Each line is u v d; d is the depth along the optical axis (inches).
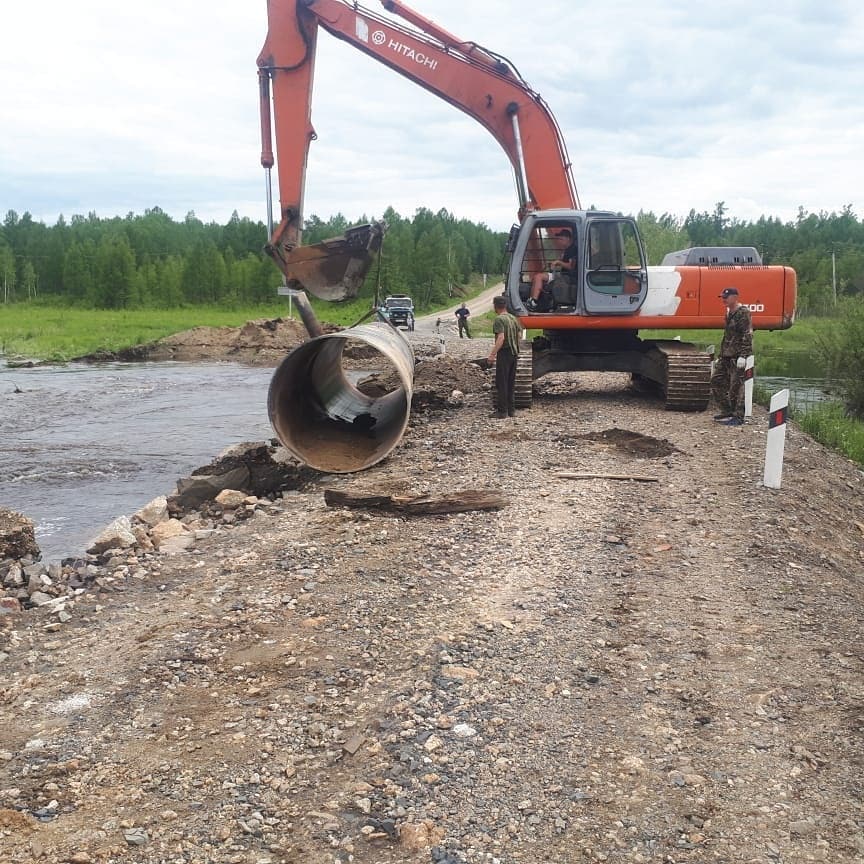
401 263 4133.9
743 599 247.1
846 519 366.3
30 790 161.2
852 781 161.5
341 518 328.8
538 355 566.9
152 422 730.2
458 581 262.1
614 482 370.3
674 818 151.0
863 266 3427.7
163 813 153.3
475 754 170.1
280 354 1438.2
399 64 566.9
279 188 547.5
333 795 158.2
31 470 537.3
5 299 4077.3
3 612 260.2
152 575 284.2
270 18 540.4
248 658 214.2
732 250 555.5
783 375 1069.1
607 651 215.0
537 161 567.8
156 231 5570.9
